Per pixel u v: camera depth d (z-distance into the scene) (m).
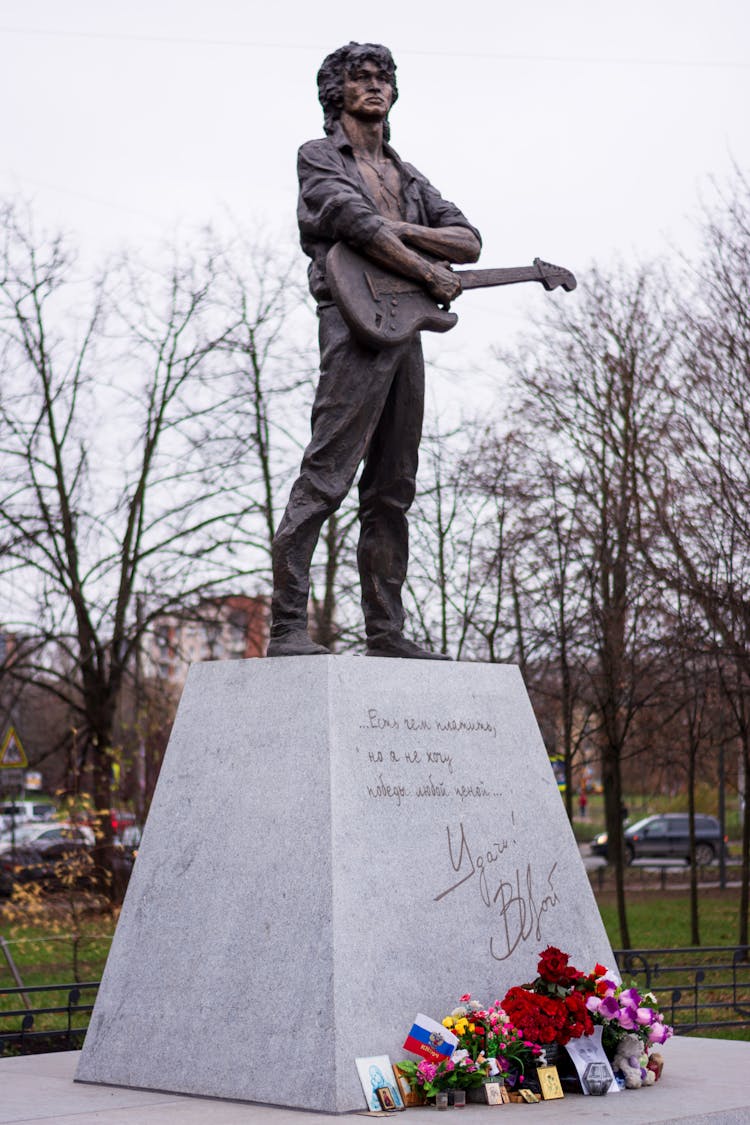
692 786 18.97
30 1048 9.97
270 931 5.91
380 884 5.96
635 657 18.73
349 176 6.88
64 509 20.67
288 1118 5.35
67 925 15.66
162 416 20.67
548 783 6.84
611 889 28.42
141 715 20.55
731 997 14.03
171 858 6.40
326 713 6.08
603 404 19.66
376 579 7.04
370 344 6.66
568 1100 5.79
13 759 18.67
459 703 6.60
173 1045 6.06
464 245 6.90
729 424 16.86
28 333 20.45
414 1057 5.75
